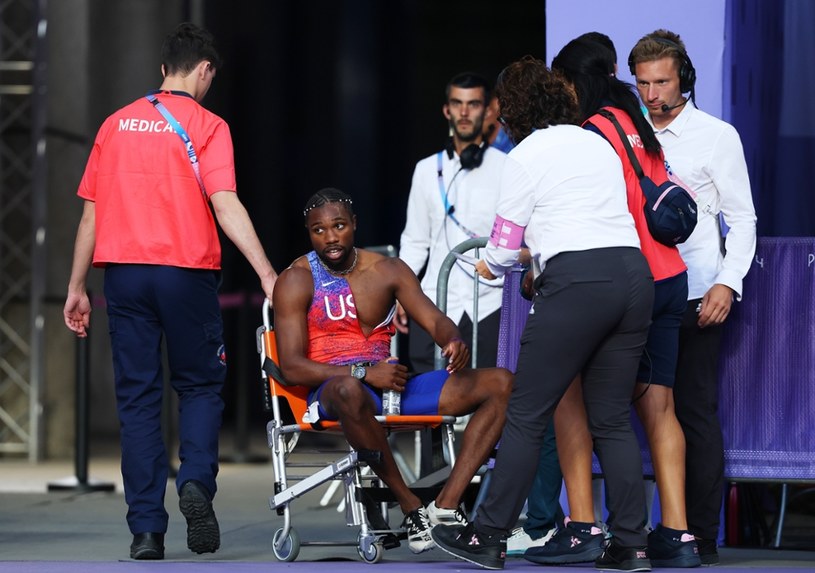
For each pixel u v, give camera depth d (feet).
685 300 58.85
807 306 63.21
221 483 105.29
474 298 71.41
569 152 55.77
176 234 61.77
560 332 54.54
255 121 143.54
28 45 124.57
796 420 63.26
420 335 79.92
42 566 57.16
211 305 62.80
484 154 80.18
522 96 56.95
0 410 125.39
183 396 62.95
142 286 61.67
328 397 56.90
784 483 65.36
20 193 124.67
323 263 61.21
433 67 205.57
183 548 66.33
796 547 67.87
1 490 99.14
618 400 56.03
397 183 193.57
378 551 58.18
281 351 59.57
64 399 125.49
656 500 68.95
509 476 55.31
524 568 57.16
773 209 77.56
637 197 58.23
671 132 61.05
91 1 125.80
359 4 178.50
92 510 85.81
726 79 68.03
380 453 57.21
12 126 124.88
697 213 59.21
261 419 159.63
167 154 61.98
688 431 60.90
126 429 61.72
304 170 159.94
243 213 62.13
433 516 57.67
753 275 63.52
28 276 124.57
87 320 65.87
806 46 78.74
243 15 140.05
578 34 70.28
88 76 125.70
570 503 59.31
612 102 59.57
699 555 60.49
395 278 61.21
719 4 68.13
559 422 59.41
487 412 58.23
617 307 54.49
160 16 127.75
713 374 61.11
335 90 171.01
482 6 206.18
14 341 125.08
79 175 125.08
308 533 73.72
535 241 56.08
